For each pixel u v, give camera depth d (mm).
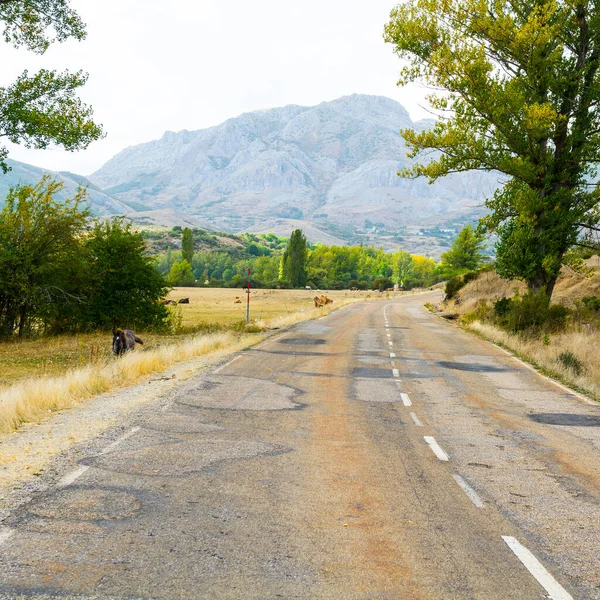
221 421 9797
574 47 27109
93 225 28562
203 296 89438
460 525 5531
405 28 26359
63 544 4766
